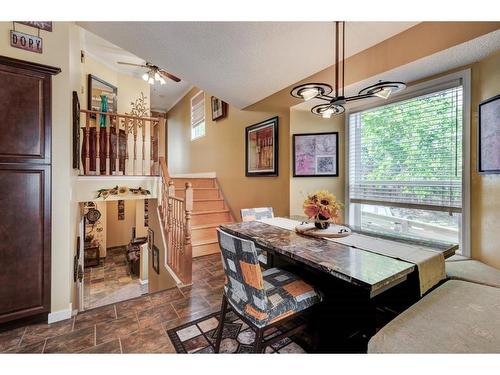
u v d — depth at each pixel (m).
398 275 1.21
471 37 1.61
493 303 1.34
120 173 3.51
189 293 2.53
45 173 2.01
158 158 3.80
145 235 7.00
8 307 1.88
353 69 2.32
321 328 1.61
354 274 1.19
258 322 1.28
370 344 1.13
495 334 1.09
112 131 3.47
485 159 1.88
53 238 2.05
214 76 2.82
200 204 4.65
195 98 6.45
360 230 2.13
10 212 1.88
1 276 1.86
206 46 2.26
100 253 6.67
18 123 1.89
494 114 1.79
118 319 2.06
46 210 2.01
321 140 3.21
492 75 1.84
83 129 3.36
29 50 1.95
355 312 1.51
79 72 3.28
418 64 1.97
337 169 3.17
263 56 2.38
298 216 2.94
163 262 3.66
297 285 1.54
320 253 1.50
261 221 2.54
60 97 2.08
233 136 4.65
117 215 7.57
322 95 1.85
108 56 4.52
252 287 1.30
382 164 2.77
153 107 8.34
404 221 2.61
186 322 2.01
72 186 2.51
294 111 3.25
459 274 1.73
